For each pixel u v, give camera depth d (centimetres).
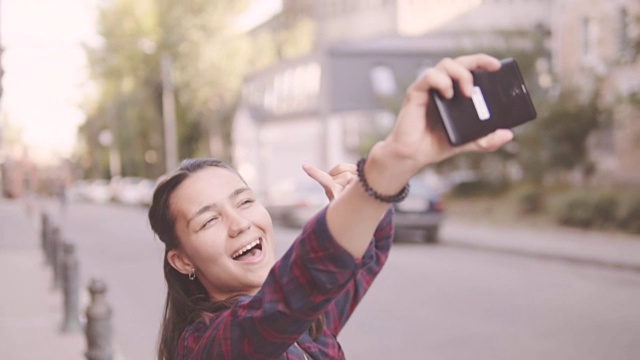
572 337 862
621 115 2159
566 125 2170
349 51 4359
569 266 1490
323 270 141
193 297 199
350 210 136
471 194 2623
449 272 1416
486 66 129
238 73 4947
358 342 866
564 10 2700
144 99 5378
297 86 4853
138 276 1502
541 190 2253
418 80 127
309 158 4734
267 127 5409
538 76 2373
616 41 2311
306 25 6147
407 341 866
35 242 2227
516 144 2377
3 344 851
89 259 1842
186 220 190
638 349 800
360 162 136
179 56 4881
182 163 201
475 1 5003
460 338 871
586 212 1948
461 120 127
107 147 8006
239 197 191
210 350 164
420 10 5522
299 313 147
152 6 4906
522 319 969
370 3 5931
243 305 161
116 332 962
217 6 4872
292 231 2359
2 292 1221
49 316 1014
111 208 5169
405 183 133
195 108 5066
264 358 156
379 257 218
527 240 1827
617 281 1280
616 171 2488
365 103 4344
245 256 190
